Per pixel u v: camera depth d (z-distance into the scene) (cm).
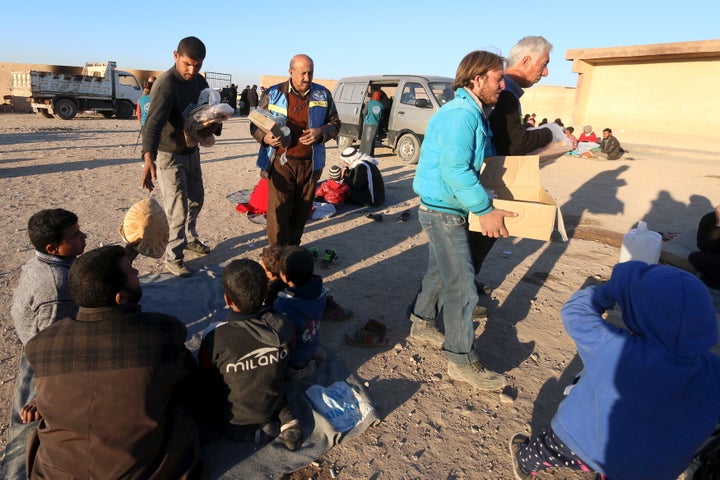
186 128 389
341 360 323
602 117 2166
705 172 1298
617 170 1280
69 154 1102
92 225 567
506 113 313
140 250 302
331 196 719
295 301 278
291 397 276
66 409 180
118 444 183
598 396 183
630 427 176
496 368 330
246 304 231
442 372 322
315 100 397
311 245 554
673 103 1934
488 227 258
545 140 322
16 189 721
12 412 251
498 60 252
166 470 195
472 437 265
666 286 166
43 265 236
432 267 333
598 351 183
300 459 236
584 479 237
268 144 377
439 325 382
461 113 255
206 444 239
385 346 347
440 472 240
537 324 396
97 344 182
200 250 498
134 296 200
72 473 181
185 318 362
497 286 470
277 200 408
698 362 165
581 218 750
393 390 300
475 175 254
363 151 1194
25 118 2069
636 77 2031
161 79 372
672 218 767
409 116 1175
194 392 237
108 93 2147
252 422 239
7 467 214
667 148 1816
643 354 170
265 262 304
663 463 176
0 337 323
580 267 531
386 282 461
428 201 284
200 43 374
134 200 705
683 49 1758
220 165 1058
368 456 246
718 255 435
